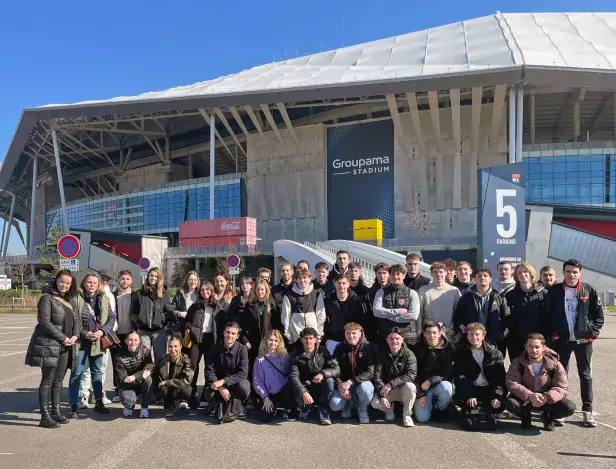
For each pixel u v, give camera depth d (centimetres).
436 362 605
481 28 5478
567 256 3900
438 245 4559
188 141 7044
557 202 4600
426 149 5244
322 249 3603
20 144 6256
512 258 1318
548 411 560
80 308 636
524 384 575
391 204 5362
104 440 528
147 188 6712
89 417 631
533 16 5772
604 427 571
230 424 596
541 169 4672
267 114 5084
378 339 641
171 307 738
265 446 505
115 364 672
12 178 8356
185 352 697
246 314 680
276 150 5947
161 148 7256
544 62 4153
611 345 1252
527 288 637
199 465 449
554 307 609
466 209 5066
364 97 4906
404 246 4650
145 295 727
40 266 6216
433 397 606
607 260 3862
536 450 490
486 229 1335
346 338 613
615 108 4659
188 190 6347
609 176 4522
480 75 4097
